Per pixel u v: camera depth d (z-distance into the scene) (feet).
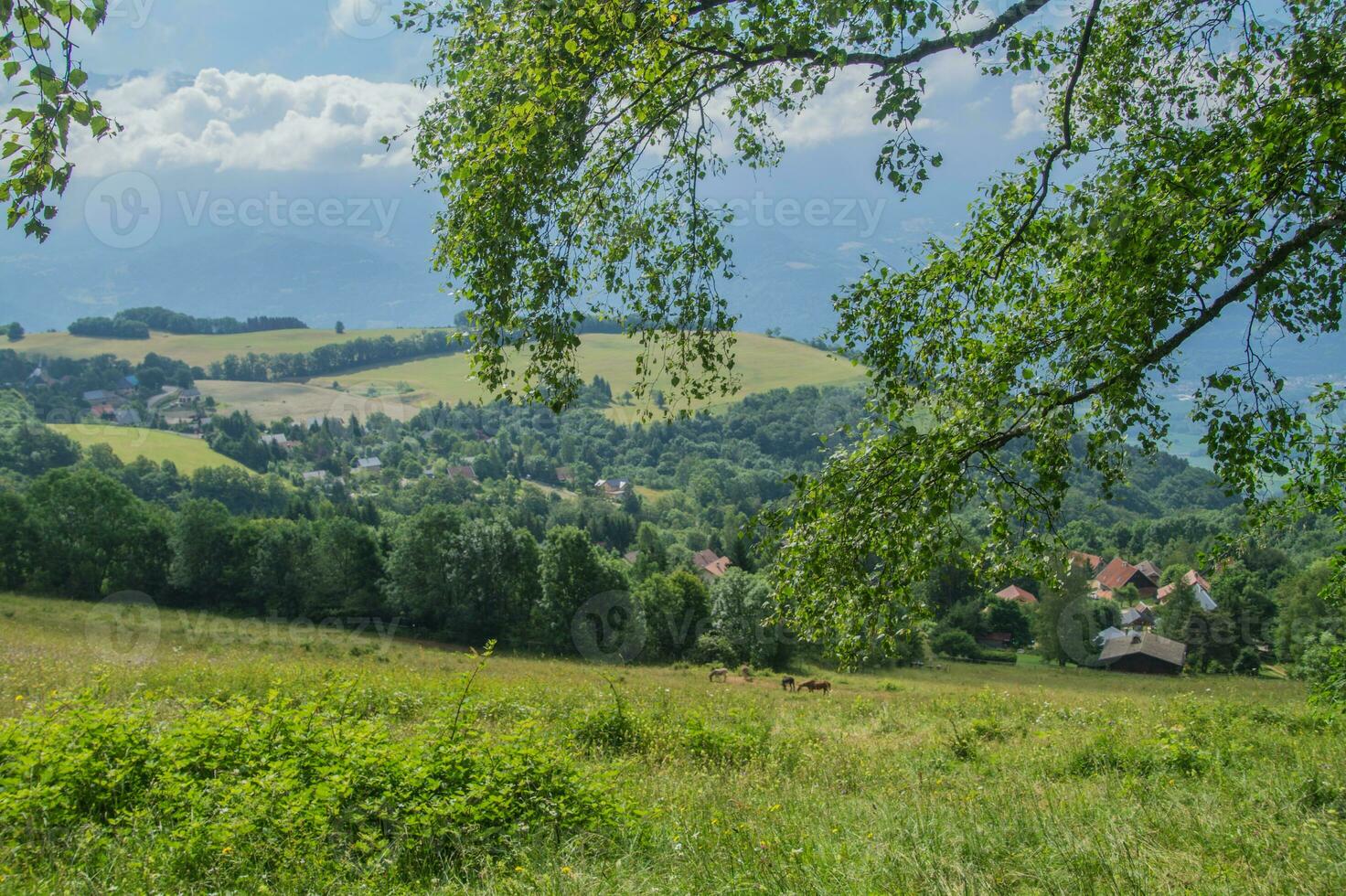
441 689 46.57
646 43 19.30
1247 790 23.27
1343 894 14.38
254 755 21.20
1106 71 27.09
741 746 35.14
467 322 21.89
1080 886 15.02
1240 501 24.82
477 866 17.22
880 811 21.24
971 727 41.09
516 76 19.75
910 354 23.97
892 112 19.15
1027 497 20.24
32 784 18.66
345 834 17.75
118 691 40.42
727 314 24.09
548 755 22.21
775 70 24.95
